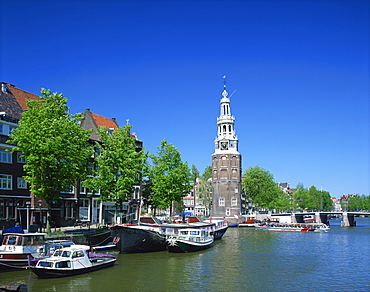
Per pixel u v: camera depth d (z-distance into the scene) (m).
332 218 173.62
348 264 36.78
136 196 72.88
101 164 48.22
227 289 26.50
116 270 31.59
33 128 37.50
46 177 37.75
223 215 100.00
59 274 28.27
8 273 29.19
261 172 116.62
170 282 27.97
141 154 53.06
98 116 75.38
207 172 136.25
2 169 45.06
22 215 47.78
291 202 145.25
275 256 41.34
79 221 55.59
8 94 51.41
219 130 104.44
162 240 42.06
